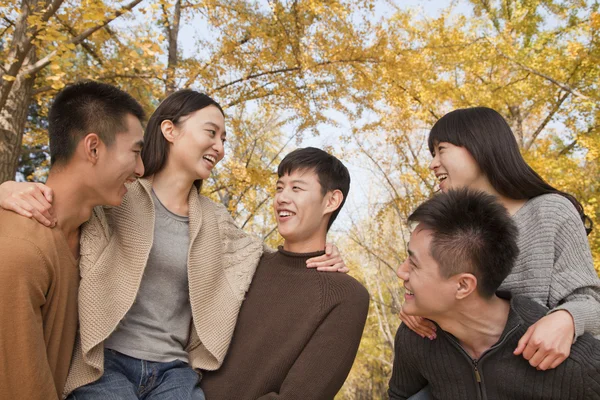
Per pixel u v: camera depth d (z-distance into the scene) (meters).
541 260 1.76
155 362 1.83
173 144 2.06
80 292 1.66
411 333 1.72
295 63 7.05
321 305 2.00
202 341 1.91
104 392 1.66
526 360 1.48
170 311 1.93
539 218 1.81
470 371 1.58
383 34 6.99
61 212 1.62
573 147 9.71
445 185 2.02
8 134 5.05
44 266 1.47
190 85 6.65
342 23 6.72
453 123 2.00
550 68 8.50
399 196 9.22
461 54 8.43
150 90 6.66
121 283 1.77
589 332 1.53
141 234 1.85
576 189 8.36
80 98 1.62
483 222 1.49
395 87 7.39
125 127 1.65
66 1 5.05
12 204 1.51
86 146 1.59
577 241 1.75
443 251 1.48
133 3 4.66
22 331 1.39
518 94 8.95
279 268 2.18
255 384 1.92
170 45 7.31
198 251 1.99
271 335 2.01
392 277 13.23
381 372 19.11
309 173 2.20
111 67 6.21
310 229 2.19
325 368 1.89
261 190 7.91
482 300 1.52
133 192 1.94
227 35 6.77
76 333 1.68
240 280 2.15
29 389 1.40
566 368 1.42
